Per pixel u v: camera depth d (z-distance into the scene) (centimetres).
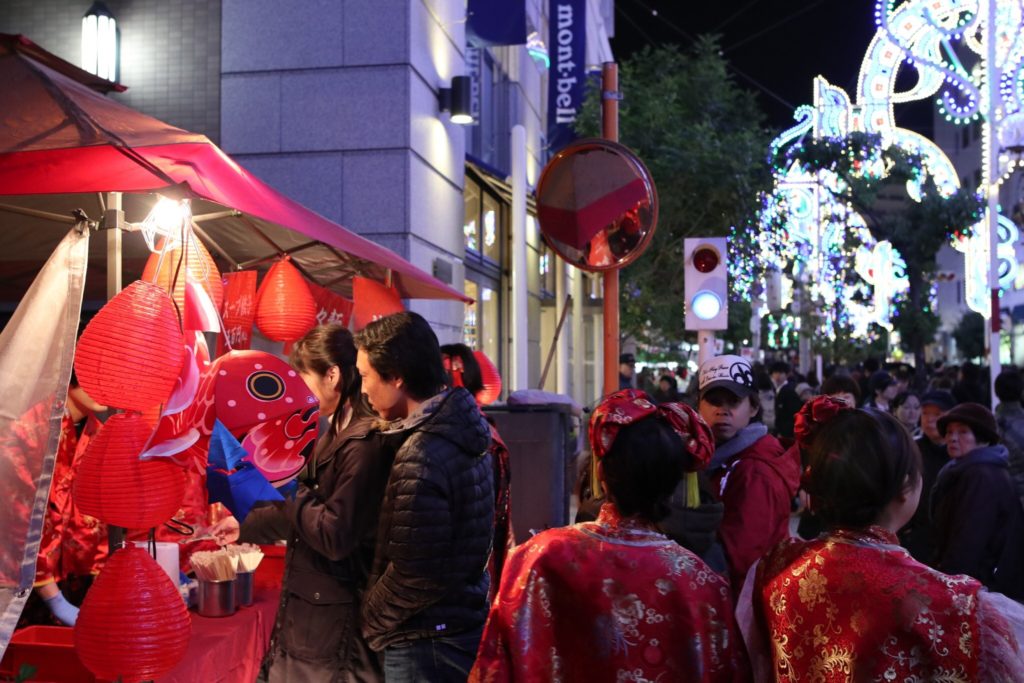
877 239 1770
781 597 217
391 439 304
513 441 599
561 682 220
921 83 1603
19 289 648
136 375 286
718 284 648
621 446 226
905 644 198
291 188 812
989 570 432
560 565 222
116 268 346
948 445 453
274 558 438
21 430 269
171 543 388
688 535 277
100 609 288
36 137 301
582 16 1405
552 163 566
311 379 343
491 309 1267
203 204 458
